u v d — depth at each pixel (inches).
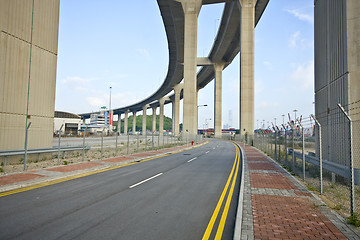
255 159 775.7
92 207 271.4
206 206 283.0
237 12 2534.5
